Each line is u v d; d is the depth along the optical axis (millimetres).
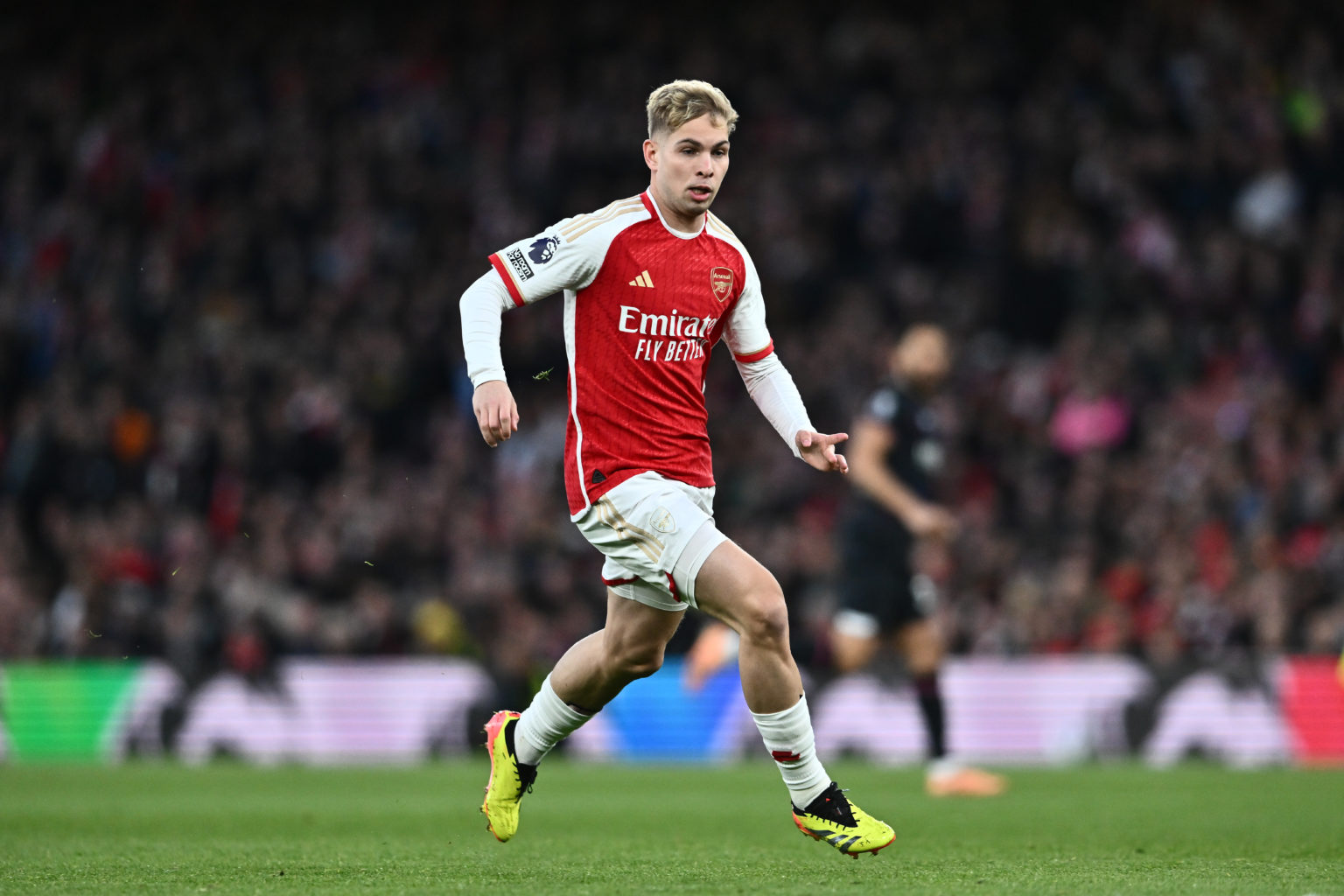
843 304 62344
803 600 49031
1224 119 66938
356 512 51656
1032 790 29578
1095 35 70500
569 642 47812
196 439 55188
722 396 58094
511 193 68000
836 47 72312
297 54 73750
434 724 42312
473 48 73812
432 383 61156
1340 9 69688
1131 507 51906
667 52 72875
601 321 14477
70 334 61656
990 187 65688
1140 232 62812
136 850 17531
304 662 42469
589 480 14477
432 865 15438
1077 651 46156
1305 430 53562
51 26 74500
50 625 48312
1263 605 45625
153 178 68812
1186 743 40938
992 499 54344
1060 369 57562
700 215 14836
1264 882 13656
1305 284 60938
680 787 31547
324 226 67000
